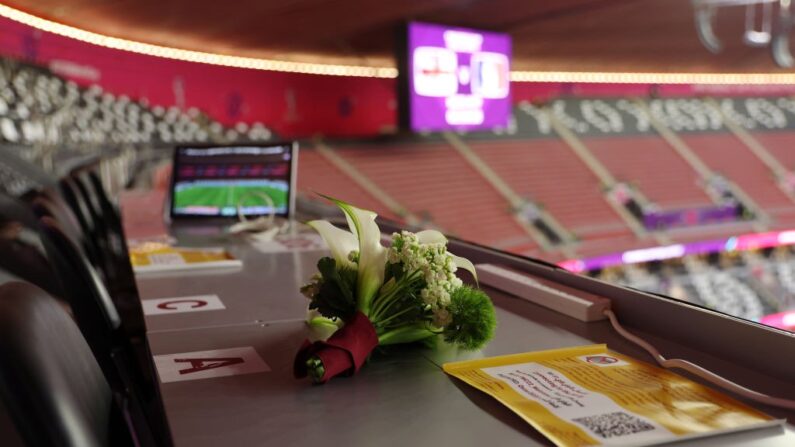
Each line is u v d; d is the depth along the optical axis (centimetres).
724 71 1980
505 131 1761
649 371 93
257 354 106
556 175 1694
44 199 192
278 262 184
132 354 172
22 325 79
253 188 272
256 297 144
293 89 1553
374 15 1206
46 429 73
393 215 1425
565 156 1762
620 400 82
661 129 1938
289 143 273
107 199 373
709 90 2089
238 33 1248
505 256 161
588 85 1986
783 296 1586
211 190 276
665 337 111
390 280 101
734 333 99
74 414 75
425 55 1306
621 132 1894
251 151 276
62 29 1101
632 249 1506
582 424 75
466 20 1316
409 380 92
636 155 1841
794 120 2083
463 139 1694
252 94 1502
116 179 687
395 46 1305
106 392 102
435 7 1186
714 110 2055
